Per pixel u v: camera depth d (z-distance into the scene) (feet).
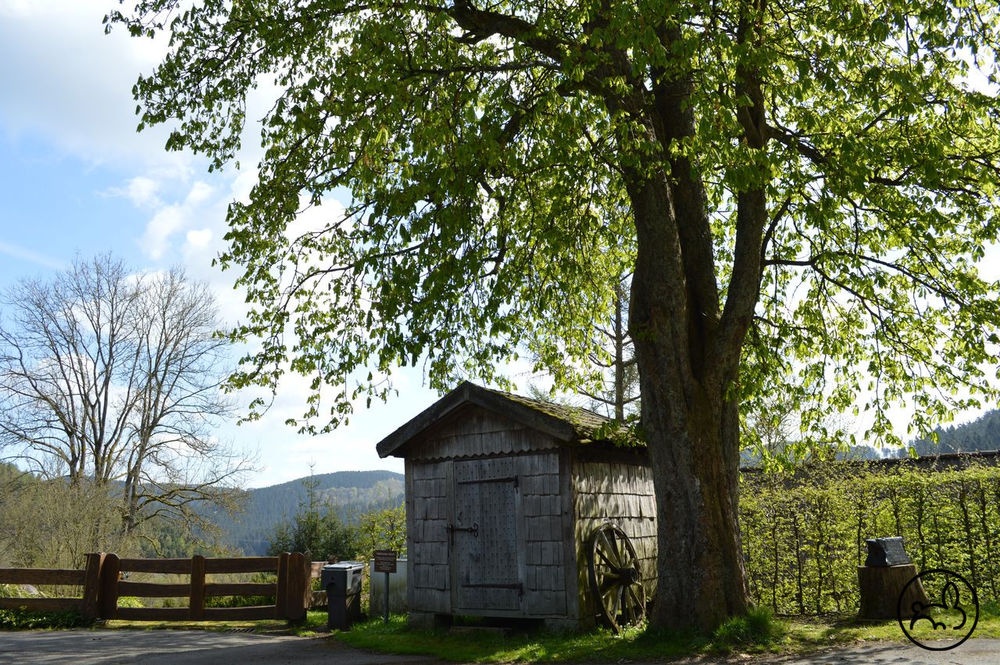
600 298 55.83
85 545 82.43
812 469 61.26
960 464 61.67
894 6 33.37
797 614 46.98
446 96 36.65
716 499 36.68
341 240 45.85
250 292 46.88
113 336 108.88
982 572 42.60
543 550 42.60
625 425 48.65
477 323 41.93
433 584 46.68
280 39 40.06
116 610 55.36
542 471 43.34
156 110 42.42
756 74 37.27
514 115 37.73
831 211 35.70
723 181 33.58
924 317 47.01
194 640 46.68
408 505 48.78
